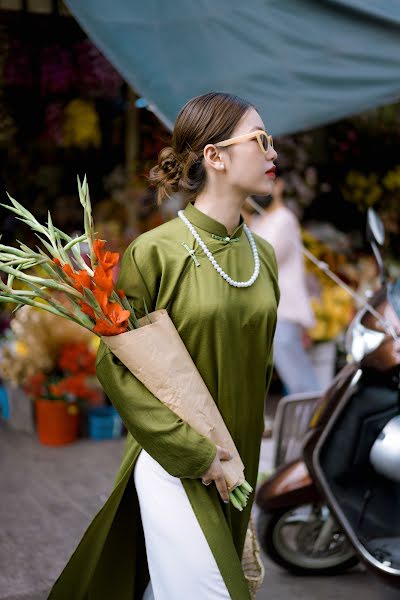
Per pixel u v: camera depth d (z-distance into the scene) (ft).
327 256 19.35
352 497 9.51
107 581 7.27
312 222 20.45
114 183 19.44
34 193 19.08
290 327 15.79
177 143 6.82
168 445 6.31
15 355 15.69
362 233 20.49
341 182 20.65
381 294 9.71
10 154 18.57
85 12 10.86
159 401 6.40
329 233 20.06
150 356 6.32
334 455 9.51
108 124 18.92
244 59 11.50
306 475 10.03
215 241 6.72
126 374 6.45
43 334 15.15
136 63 11.24
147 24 11.10
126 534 7.27
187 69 11.39
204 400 6.48
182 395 6.37
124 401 6.41
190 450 6.28
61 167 19.16
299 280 15.65
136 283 6.57
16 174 18.83
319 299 18.07
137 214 19.15
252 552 7.54
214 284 6.61
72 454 15.01
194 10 11.21
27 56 16.56
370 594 10.22
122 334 6.32
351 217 20.63
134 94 18.24
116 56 11.17
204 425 6.42
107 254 6.25
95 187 19.49
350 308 18.37
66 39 16.65
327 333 17.78
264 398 7.16
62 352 15.33
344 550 10.56
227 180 6.65
